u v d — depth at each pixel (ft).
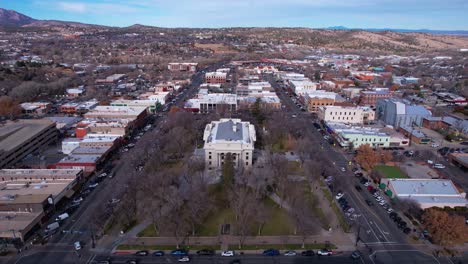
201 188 472.44
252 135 621.31
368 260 359.87
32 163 591.78
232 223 423.23
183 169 573.74
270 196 490.49
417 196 462.60
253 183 487.20
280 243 385.50
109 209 440.45
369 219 435.94
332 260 359.66
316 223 422.00
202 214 433.48
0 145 592.60
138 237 393.70
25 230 384.27
